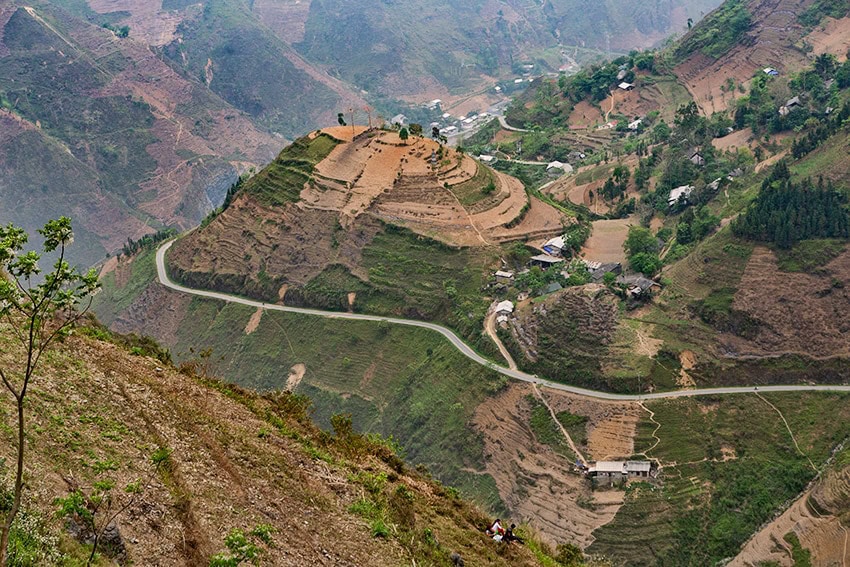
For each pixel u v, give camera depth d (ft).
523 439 353.72
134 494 101.65
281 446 138.62
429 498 150.20
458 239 458.50
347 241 476.54
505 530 146.41
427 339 419.54
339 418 168.04
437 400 388.16
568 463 337.52
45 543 85.56
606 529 312.09
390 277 454.40
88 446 109.09
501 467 350.02
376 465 154.10
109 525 91.35
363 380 420.77
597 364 366.43
